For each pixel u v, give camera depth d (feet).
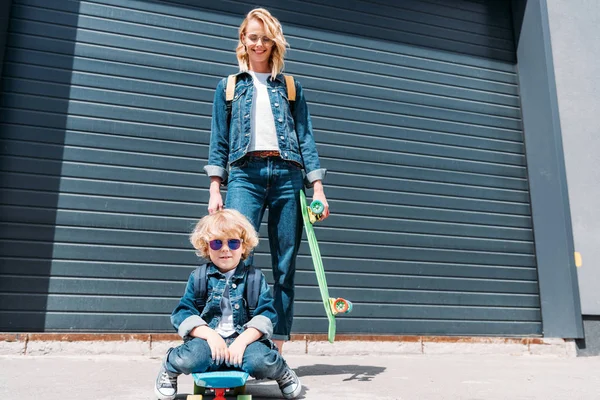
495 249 18.51
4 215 13.85
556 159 18.54
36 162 14.35
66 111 14.83
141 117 15.47
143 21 16.01
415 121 18.47
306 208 8.77
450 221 18.15
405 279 17.15
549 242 18.48
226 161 9.11
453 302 17.56
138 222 14.90
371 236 17.06
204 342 6.12
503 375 10.76
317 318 15.93
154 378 9.25
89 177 14.71
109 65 15.44
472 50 19.88
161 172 15.38
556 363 14.01
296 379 7.02
